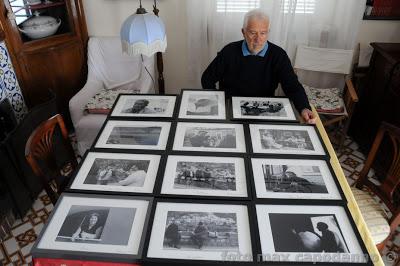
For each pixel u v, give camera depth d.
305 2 2.37
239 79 1.97
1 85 2.17
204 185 1.18
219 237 1.00
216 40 2.54
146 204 1.11
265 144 1.38
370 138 2.44
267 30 1.74
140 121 1.53
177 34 2.68
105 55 2.59
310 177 1.22
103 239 1.00
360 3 2.31
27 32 2.27
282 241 0.99
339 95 2.49
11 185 1.87
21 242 1.88
